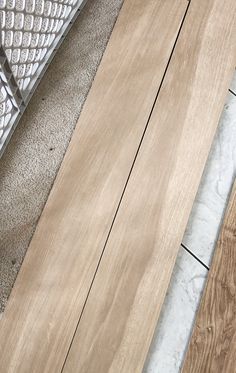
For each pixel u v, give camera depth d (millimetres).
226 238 1220
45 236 1202
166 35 1359
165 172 1242
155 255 1179
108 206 1217
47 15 1280
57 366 1103
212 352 1125
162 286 1156
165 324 1175
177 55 1340
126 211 1212
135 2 1399
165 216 1207
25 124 1352
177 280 1209
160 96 1306
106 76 1337
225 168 1295
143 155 1257
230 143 1313
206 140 1271
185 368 1117
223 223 1234
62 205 1226
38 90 1381
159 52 1345
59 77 1391
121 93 1316
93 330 1126
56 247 1190
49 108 1363
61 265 1175
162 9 1385
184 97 1304
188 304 1189
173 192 1227
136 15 1387
